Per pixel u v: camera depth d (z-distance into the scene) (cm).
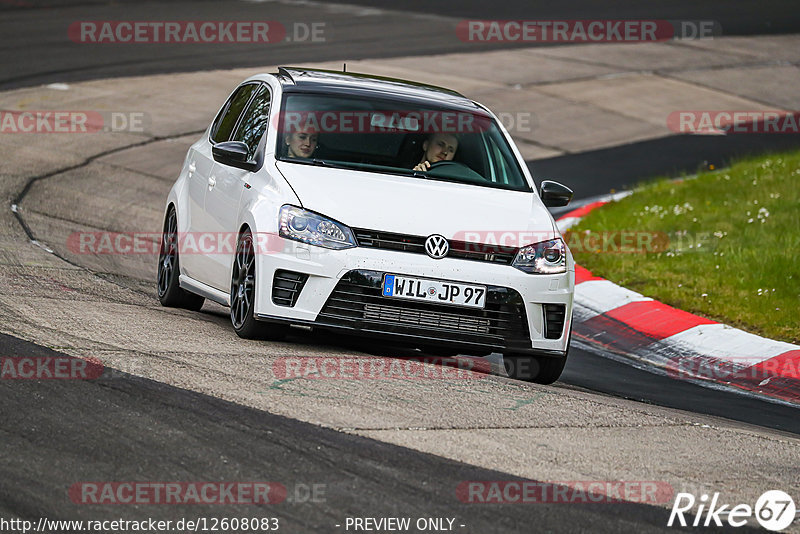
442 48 9969
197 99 7431
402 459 1823
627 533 1622
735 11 13450
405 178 2750
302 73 3133
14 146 5791
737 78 9944
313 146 2792
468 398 2284
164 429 1866
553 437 2072
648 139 7800
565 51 10394
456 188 2753
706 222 5025
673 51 10831
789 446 2258
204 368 2272
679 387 3028
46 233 4103
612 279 4272
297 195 2581
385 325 2502
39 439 1778
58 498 1568
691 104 8950
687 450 2114
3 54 8250
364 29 10606
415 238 2531
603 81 9350
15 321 2525
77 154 5831
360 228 2522
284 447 1827
